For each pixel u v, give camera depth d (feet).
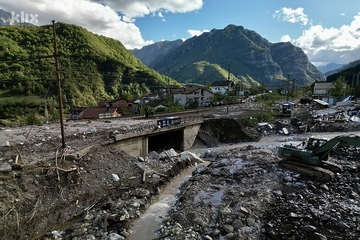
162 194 58.90
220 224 41.81
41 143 66.28
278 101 255.70
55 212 45.93
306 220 39.32
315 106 203.00
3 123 116.57
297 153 60.03
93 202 51.96
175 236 38.96
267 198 48.11
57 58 58.90
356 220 39.50
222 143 124.67
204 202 49.70
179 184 65.26
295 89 362.94
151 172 68.44
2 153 56.54
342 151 76.79
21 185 45.98
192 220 43.39
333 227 37.88
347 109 157.99
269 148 91.61
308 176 57.88
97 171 59.93
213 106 218.38
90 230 41.50
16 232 39.73
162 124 98.17
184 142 112.47
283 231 38.32
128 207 49.37
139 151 86.84
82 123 105.70
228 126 129.18
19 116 160.66
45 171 51.01
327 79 417.28
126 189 57.52
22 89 201.05
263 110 177.17
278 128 138.41
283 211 43.14
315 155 59.00
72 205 48.91
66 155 57.52
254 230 39.91
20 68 213.87
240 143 121.39
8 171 46.88
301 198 47.50
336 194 49.21
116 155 70.08
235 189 54.39
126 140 80.12
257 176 59.72
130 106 231.30
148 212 49.60
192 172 72.74
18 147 61.41
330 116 141.38
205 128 128.47
